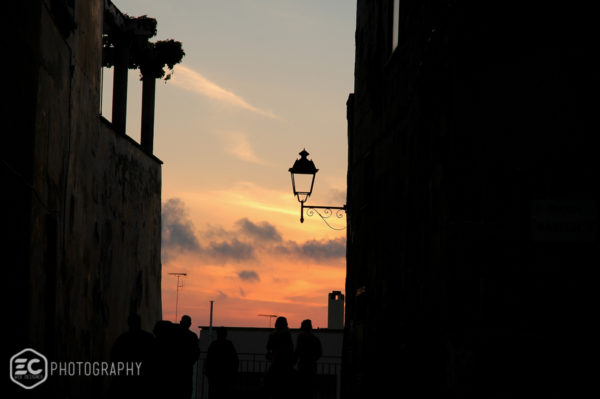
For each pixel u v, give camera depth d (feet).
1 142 35.60
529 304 32.55
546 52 32.78
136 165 77.97
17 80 38.27
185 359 48.37
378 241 52.85
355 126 65.10
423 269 39.04
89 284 60.90
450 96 34.40
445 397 34.09
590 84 32.19
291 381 60.18
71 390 53.72
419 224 40.27
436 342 35.76
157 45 84.64
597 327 31.78
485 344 32.91
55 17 46.34
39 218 43.83
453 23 34.50
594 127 31.99
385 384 48.08
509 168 33.17
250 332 124.67
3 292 36.47
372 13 58.08
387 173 50.39
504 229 33.12
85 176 59.00
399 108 47.03
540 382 32.19
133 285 77.20
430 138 37.91
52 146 46.88
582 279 32.01
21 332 39.96
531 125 32.89
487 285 33.14
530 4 33.17
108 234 68.03
